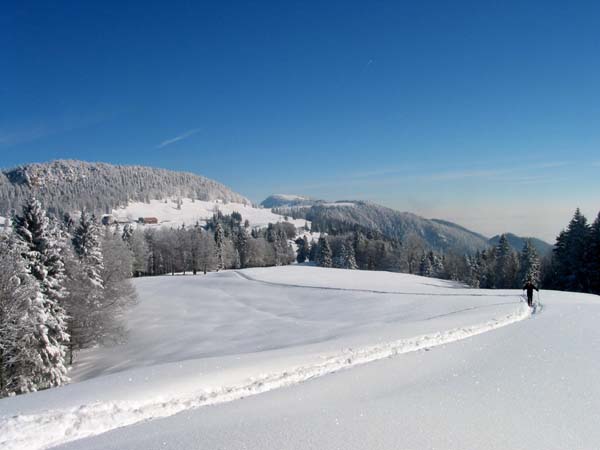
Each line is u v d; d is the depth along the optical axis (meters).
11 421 6.88
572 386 8.45
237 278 66.00
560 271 51.09
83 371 31.47
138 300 49.28
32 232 28.33
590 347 11.88
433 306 31.55
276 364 10.80
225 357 12.49
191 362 11.71
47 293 27.39
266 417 7.23
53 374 23.55
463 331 15.77
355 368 10.74
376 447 5.82
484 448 5.77
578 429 6.39
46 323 25.09
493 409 7.30
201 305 48.88
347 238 134.12
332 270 77.50
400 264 109.94
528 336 14.10
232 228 170.62
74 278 34.44
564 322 16.72
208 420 7.22
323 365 10.92
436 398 8.01
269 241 145.50
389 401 7.90
